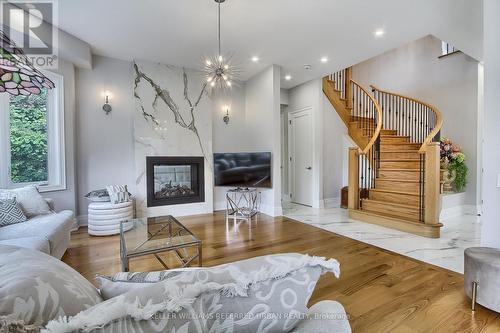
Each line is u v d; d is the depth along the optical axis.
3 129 3.22
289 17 3.09
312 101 5.55
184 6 2.86
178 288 0.57
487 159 2.07
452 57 5.09
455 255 2.83
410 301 1.95
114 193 3.75
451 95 5.11
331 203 5.82
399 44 3.82
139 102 4.39
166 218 3.00
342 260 2.72
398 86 6.00
